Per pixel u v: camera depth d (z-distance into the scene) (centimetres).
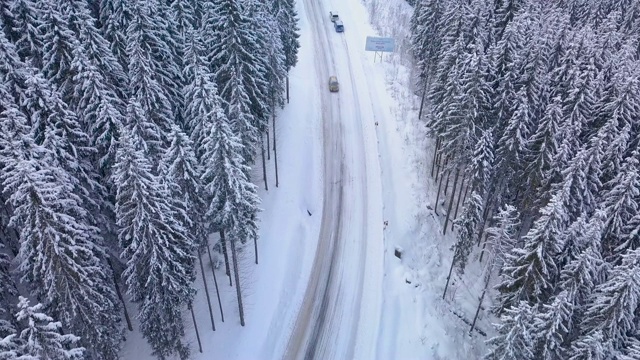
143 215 2380
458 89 3859
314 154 5109
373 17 7562
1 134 2344
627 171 3084
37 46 3203
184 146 2691
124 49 3634
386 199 4638
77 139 2781
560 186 3266
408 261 4062
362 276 3912
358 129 5456
